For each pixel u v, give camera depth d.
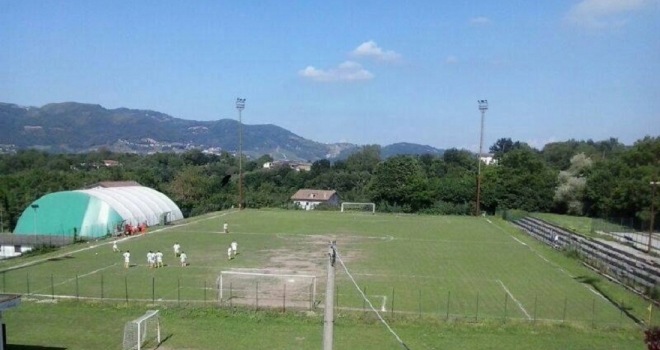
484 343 33.69
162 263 56.53
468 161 186.12
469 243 72.94
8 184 119.94
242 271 52.69
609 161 124.12
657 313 39.72
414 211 119.50
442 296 44.62
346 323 37.00
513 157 125.75
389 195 121.00
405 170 121.81
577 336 35.00
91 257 60.34
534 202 119.38
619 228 88.44
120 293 44.09
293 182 178.88
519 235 81.50
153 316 35.06
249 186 149.25
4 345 30.52
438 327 36.44
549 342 33.97
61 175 133.12
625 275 49.75
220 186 136.88
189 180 131.25
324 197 151.50
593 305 42.16
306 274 51.81
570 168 137.88
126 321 37.22
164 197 100.75
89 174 142.88
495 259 61.38
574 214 119.81
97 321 37.31
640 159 113.00
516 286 48.47
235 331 35.47
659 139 114.50
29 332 35.09
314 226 88.69
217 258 59.69
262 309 39.56
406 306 41.47
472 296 44.78
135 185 107.88
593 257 59.19
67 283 47.56
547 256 63.69
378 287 47.28
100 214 79.31
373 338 34.38
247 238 74.81
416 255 63.22
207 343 33.38
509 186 118.94
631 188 98.94
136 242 71.06
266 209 118.12
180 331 35.41
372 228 87.12
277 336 34.62
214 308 39.53
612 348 33.00
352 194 144.12
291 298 42.97
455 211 114.06
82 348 32.53
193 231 81.56
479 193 111.62
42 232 79.25
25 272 52.28
